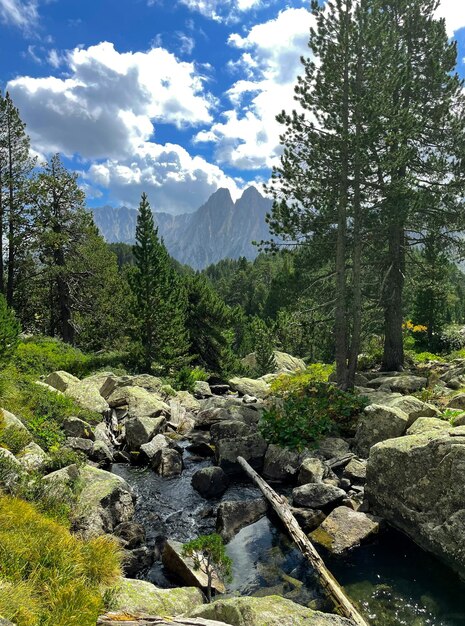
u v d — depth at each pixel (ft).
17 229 97.76
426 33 72.74
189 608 19.60
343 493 32.30
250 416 53.42
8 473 25.25
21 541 18.03
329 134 58.80
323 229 62.59
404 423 37.76
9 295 99.50
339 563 25.38
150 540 28.94
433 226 68.74
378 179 62.08
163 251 117.08
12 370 49.73
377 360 82.99
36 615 14.07
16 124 98.53
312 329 65.62
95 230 130.21
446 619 20.38
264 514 32.50
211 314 116.37
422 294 114.73
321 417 44.06
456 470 25.43
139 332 98.63
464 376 59.88
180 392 71.97
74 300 107.24
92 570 19.16
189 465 43.96
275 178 61.87
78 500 27.89
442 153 71.46
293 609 17.33
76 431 42.98
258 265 412.98
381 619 20.51
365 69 57.41
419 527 26.84
